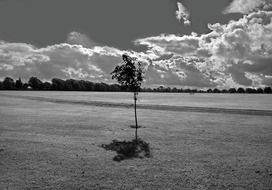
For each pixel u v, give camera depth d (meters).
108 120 24.34
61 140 14.30
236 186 7.62
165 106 46.53
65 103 52.66
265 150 12.28
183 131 18.03
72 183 7.74
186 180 8.08
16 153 11.19
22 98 72.25
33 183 7.70
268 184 7.79
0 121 22.30
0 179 8.00
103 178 8.20
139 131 17.92
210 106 49.28
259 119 26.25
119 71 15.66
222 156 11.09
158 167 9.44
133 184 7.71
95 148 12.41
